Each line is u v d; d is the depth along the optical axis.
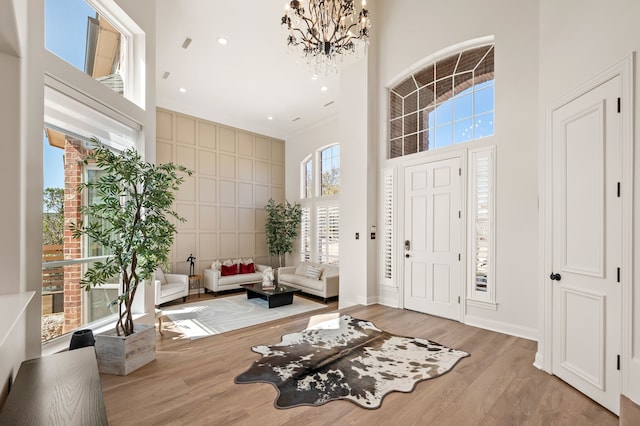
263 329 3.76
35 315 2.05
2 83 1.84
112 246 2.49
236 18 4.14
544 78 2.67
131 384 2.32
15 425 1.06
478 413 1.99
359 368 2.62
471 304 3.85
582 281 2.24
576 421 1.91
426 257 4.38
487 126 3.86
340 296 5.39
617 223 1.96
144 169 2.84
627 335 1.86
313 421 1.89
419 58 4.48
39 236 2.09
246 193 8.26
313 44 3.37
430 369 2.60
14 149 1.87
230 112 7.45
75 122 2.50
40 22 2.09
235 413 1.96
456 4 4.05
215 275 6.80
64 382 1.39
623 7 1.92
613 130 1.99
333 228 7.61
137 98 3.17
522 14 3.48
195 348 3.11
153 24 3.29
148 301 3.21
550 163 2.57
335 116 7.64
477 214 3.83
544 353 2.60
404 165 4.70
